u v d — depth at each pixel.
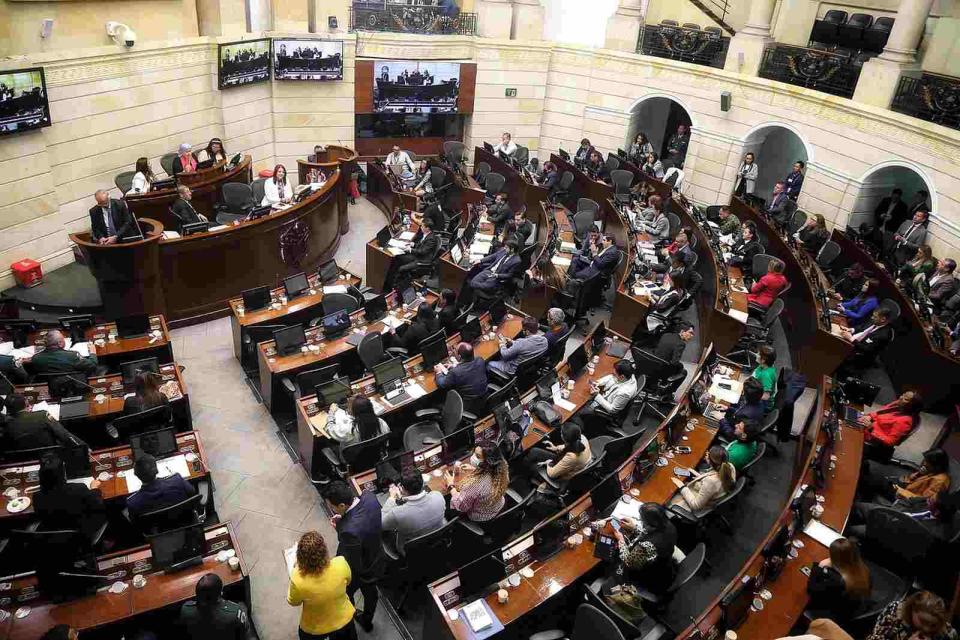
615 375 9.18
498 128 20.44
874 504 7.47
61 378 7.93
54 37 12.02
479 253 13.08
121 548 7.23
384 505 6.51
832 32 16.44
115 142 13.58
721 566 7.63
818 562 6.42
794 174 16.02
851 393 9.26
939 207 12.82
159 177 14.70
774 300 11.41
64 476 6.38
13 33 11.35
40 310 11.29
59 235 12.58
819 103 15.23
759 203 15.26
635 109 19.61
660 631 5.90
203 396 9.90
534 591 5.97
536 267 12.43
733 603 5.57
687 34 18.14
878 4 16.53
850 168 14.79
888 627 5.28
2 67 10.80
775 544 6.09
